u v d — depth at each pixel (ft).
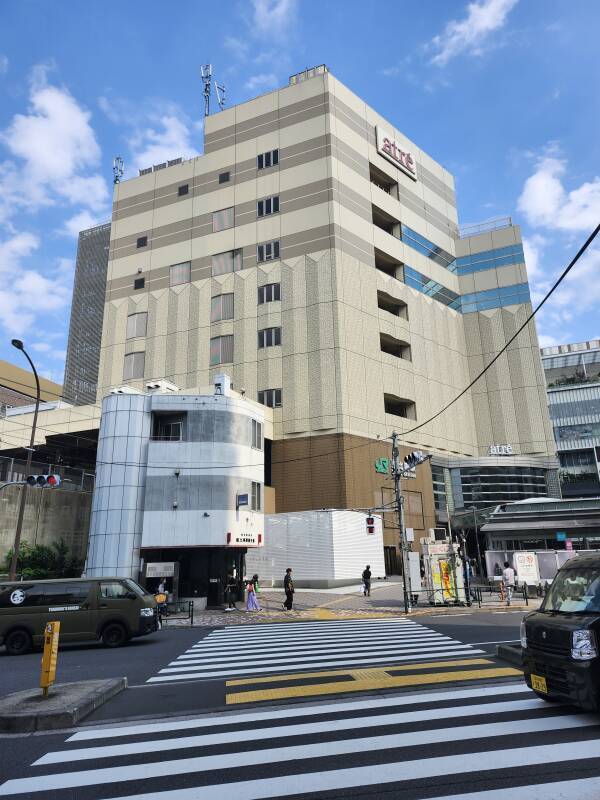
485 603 76.33
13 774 17.61
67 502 101.35
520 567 81.82
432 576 76.54
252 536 89.61
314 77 148.25
